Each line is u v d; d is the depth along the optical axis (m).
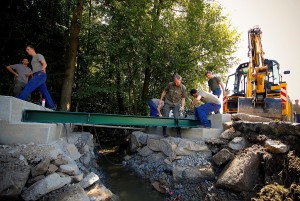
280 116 7.48
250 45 8.94
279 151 4.51
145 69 11.76
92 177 4.32
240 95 10.18
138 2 10.29
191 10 11.39
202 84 13.21
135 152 7.84
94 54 11.16
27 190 3.22
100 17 11.09
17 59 9.21
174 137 6.56
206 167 5.26
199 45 11.86
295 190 3.85
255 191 4.34
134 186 5.52
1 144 3.81
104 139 11.18
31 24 9.25
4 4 8.35
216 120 6.69
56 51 10.53
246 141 5.42
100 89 10.07
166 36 11.20
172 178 5.37
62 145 4.88
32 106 4.86
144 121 5.99
